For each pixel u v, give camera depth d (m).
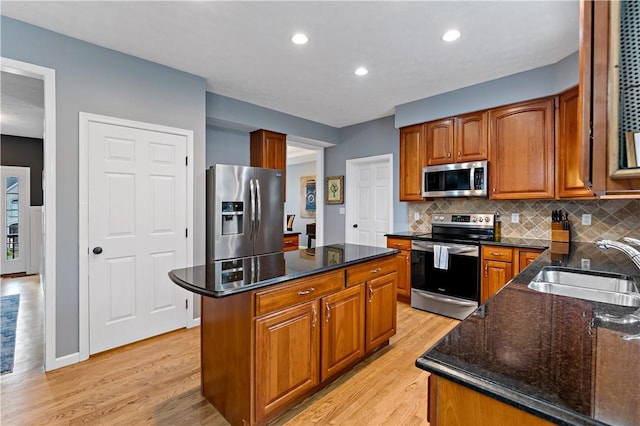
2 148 5.61
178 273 1.88
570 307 1.19
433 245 3.59
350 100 3.95
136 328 2.86
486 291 3.23
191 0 2.04
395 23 2.29
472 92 3.47
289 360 1.85
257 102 4.03
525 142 3.20
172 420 1.85
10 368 2.42
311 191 8.67
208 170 3.49
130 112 2.78
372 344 2.50
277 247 3.97
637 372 0.72
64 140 2.46
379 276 2.59
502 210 3.69
